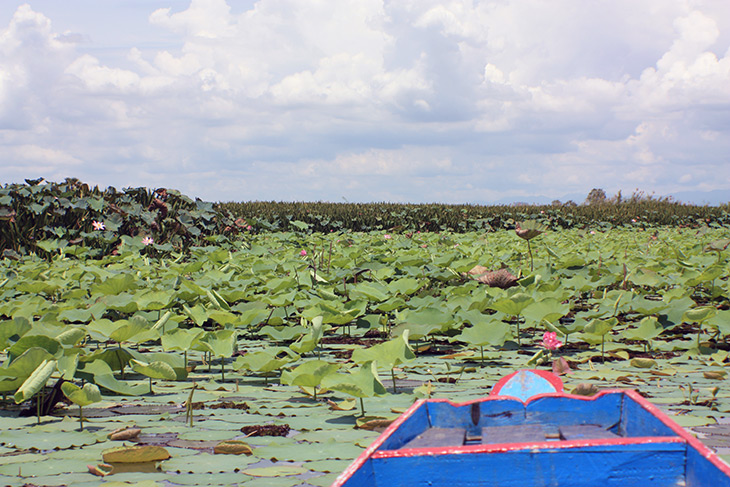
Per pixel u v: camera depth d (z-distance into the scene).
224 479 2.39
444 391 3.80
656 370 4.35
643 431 2.03
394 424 1.92
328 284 7.20
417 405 2.21
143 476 2.43
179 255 10.59
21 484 2.32
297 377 3.44
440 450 1.65
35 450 2.76
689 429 3.00
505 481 1.64
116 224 11.66
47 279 7.38
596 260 9.70
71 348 3.80
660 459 1.65
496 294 6.48
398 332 4.85
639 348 5.24
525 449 1.65
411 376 4.27
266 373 4.43
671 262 9.44
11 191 11.45
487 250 11.20
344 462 2.57
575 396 2.27
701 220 23.95
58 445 2.81
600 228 22.23
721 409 3.38
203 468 2.51
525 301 5.11
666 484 1.64
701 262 8.41
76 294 6.29
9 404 3.61
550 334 4.50
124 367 4.45
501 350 5.19
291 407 3.51
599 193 30.83
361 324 5.50
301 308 6.36
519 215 22.33
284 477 2.39
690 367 4.52
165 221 12.69
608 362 4.73
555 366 4.29
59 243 10.64
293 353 4.20
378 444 1.71
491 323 4.74
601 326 4.76
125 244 11.06
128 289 6.41
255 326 5.79
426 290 7.21
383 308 5.80
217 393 3.83
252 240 14.69
